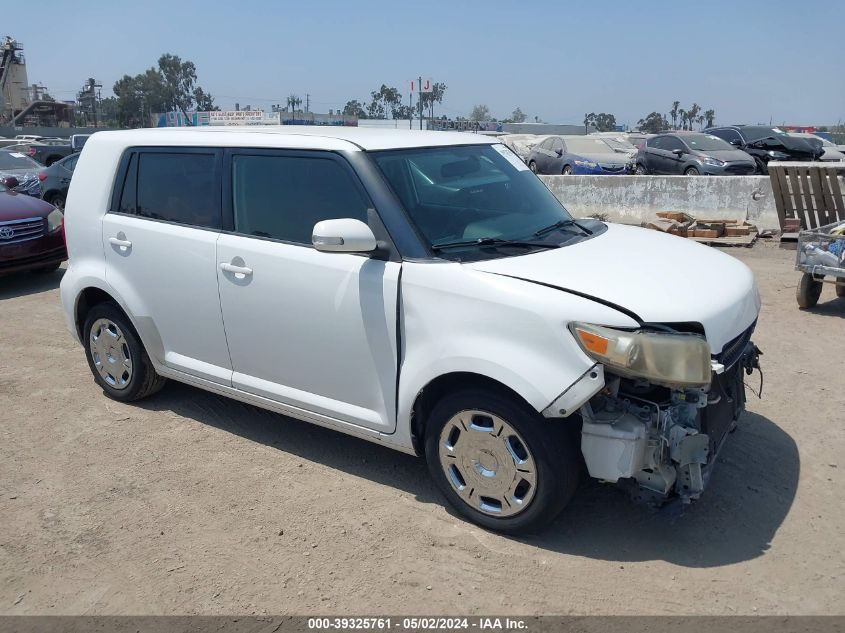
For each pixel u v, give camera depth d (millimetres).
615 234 4418
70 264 5367
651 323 3271
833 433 4781
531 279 3480
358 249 3662
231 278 4375
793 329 6926
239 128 4746
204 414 5266
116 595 3346
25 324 7684
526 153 25219
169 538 3762
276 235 4238
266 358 4371
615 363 3174
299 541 3713
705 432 3557
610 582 3357
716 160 18625
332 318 3984
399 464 4492
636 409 3385
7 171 18609
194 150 4637
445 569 3473
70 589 3395
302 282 4066
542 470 3451
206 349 4688
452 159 4328
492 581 3381
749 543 3637
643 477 3453
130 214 4969
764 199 12109
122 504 4090
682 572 3422
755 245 11047
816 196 10367
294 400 4301
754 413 5090
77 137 27125
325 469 4445
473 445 3662
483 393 3541
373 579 3410
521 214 4285
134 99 109188
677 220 12016
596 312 3270
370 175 3906
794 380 5672
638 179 13117
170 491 4219
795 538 3670
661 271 3707
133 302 4941
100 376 5512
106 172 5094
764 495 4059
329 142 4105
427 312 3639
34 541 3760
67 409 5387
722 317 3480
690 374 3191
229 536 3766
